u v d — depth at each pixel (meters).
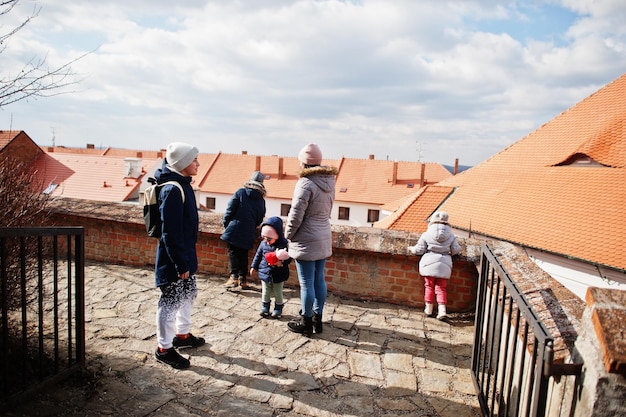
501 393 2.56
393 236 5.40
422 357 3.89
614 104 23.58
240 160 57.97
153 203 3.31
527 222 19.83
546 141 25.23
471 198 24.59
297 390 3.20
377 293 5.34
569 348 2.00
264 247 4.55
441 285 4.86
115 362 3.36
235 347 3.82
